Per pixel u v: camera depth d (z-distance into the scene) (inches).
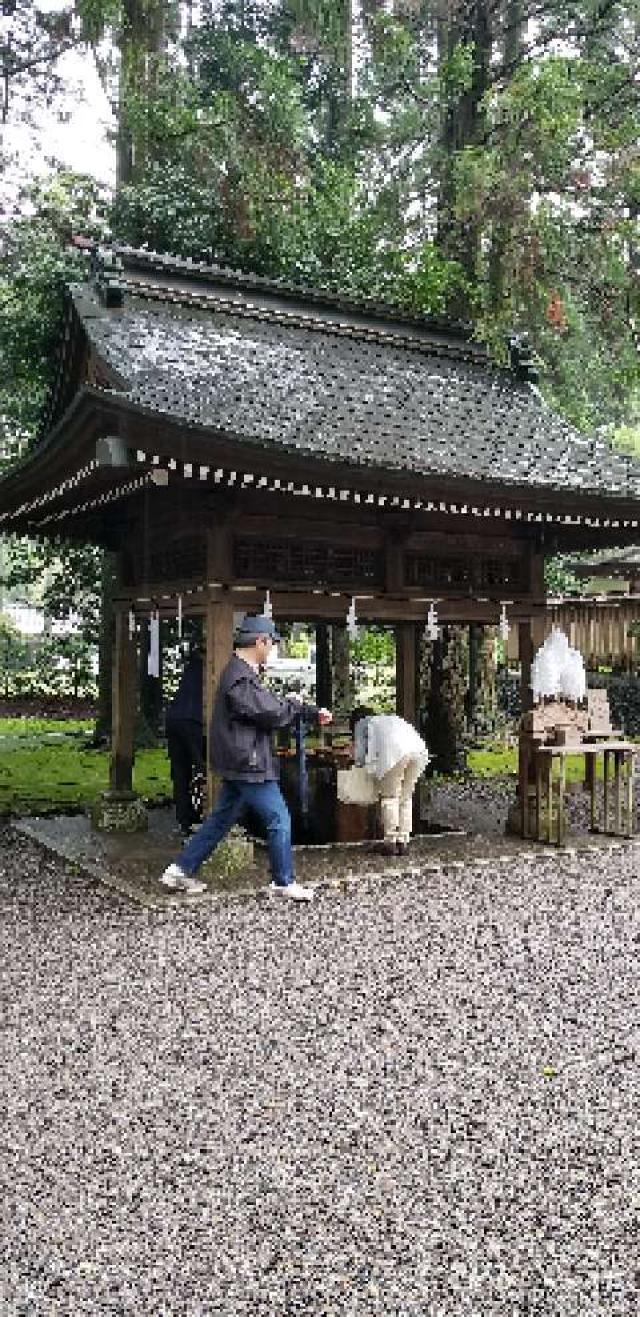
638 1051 165.3
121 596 353.7
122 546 356.2
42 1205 118.9
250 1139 134.9
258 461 253.3
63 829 360.8
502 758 578.9
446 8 565.3
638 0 558.3
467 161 495.8
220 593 285.4
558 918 247.3
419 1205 118.9
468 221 526.6
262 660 261.0
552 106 479.2
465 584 338.6
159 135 515.5
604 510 318.0
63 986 195.5
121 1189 122.3
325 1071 156.6
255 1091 149.4
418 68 619.8
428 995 191.5
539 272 513.0
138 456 242.1
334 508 308.8
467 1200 120.0
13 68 596.4
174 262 347.9
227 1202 119.4
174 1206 118.7
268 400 297.6
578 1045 167.6
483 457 315.6
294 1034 171.6
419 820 384.2
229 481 257.4
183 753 344.8
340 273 521.3
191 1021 177.5
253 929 236.1
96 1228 114.3
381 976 202.4
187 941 226.1
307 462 257.4
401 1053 163.8
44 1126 138.5
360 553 316.5
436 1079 153.9
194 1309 100.3
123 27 522.0
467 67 534.6
